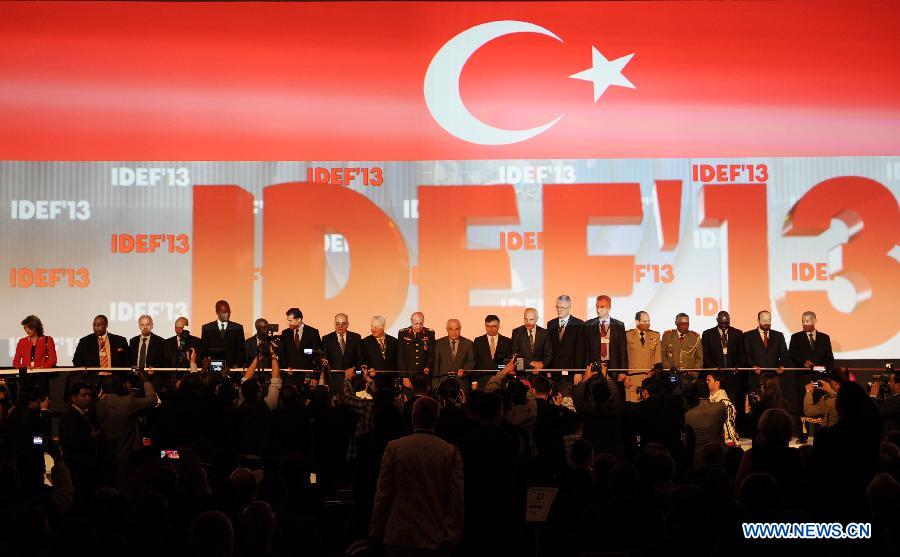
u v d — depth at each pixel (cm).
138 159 1512
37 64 1509
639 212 1505
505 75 1514
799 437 1340
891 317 1484
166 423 864
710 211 1500
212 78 1517
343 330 1381
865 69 1500
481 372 1330
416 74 1515
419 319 1368
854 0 1502
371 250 1516
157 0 1516
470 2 1515
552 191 1512
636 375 1344
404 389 1329
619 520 491
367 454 646
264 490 541
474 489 596
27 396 920
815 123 1502
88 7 1514
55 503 560
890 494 505
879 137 1498
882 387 1105
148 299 1505
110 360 1374
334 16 1520
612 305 1503
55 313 1498
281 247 1514
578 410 880
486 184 1515
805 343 1377
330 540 639
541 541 604
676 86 1508
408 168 1517
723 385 1359
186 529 508
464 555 593
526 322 1362
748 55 1506
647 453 656
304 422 848
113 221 1509
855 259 1491
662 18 1513
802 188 1499
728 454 741
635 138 1510
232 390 970
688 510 471
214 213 1511
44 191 1505
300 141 1517
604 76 1513
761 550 472
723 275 1498
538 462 712
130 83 1515
